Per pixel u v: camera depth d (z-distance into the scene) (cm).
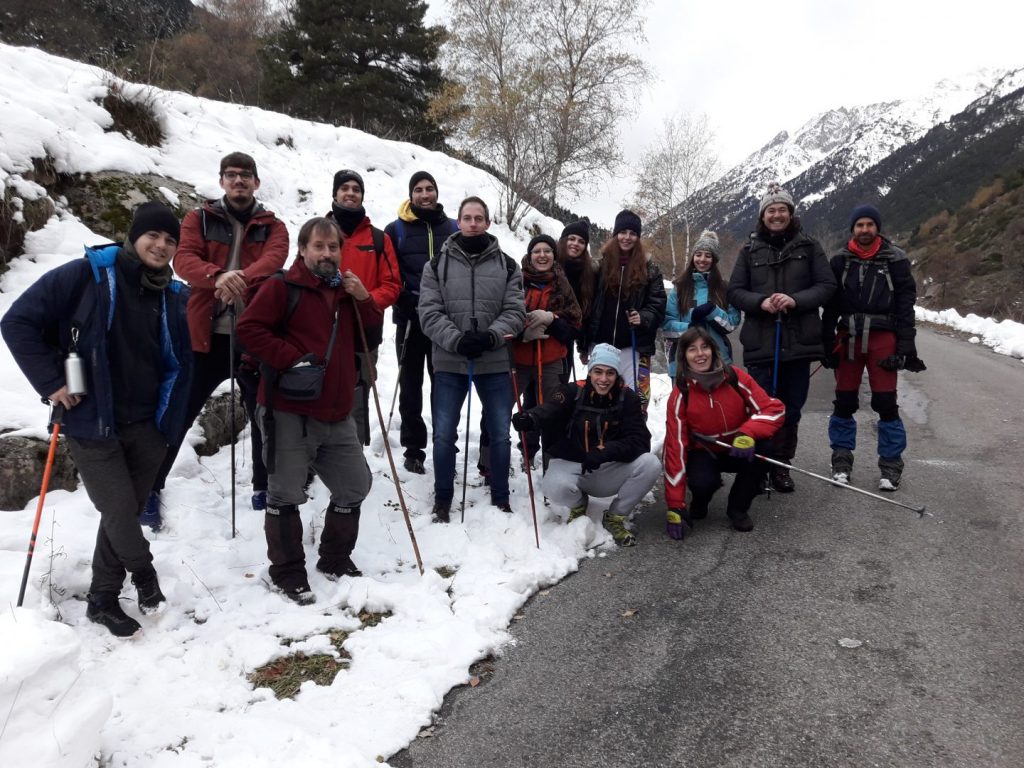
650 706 262
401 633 309
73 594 316
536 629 323
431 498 463
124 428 289
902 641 297
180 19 2770
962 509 445
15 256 502
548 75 1680
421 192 479
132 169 629
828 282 466
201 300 387
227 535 385
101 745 226
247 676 280
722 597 344
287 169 896
